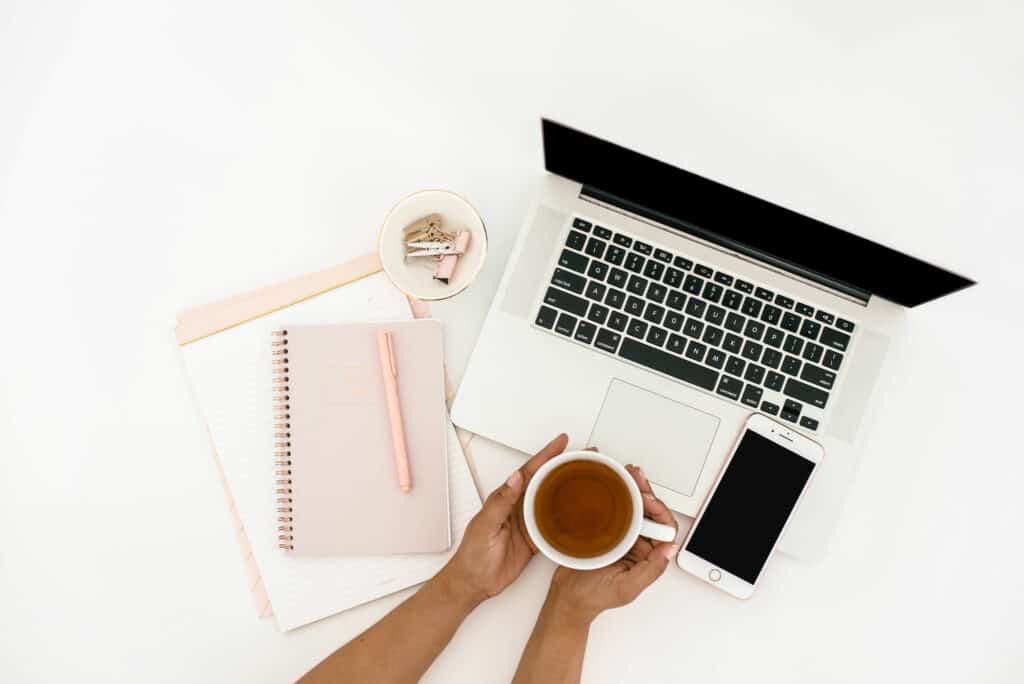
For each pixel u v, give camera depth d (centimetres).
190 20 93
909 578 90
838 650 89
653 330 86
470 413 88
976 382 90
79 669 92
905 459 90
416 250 85
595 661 90
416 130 93
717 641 89
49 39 94
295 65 93
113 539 93
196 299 93
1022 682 89
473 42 92
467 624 90
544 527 82
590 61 92
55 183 94
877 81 91
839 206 91
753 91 91
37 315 94
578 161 80
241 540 91
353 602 89
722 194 77
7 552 93
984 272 90
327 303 91
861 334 85
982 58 90
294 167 93
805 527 87
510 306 87
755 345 86
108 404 94
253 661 91
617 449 87
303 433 89
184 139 94
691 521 89
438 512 89
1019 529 90
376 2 92
